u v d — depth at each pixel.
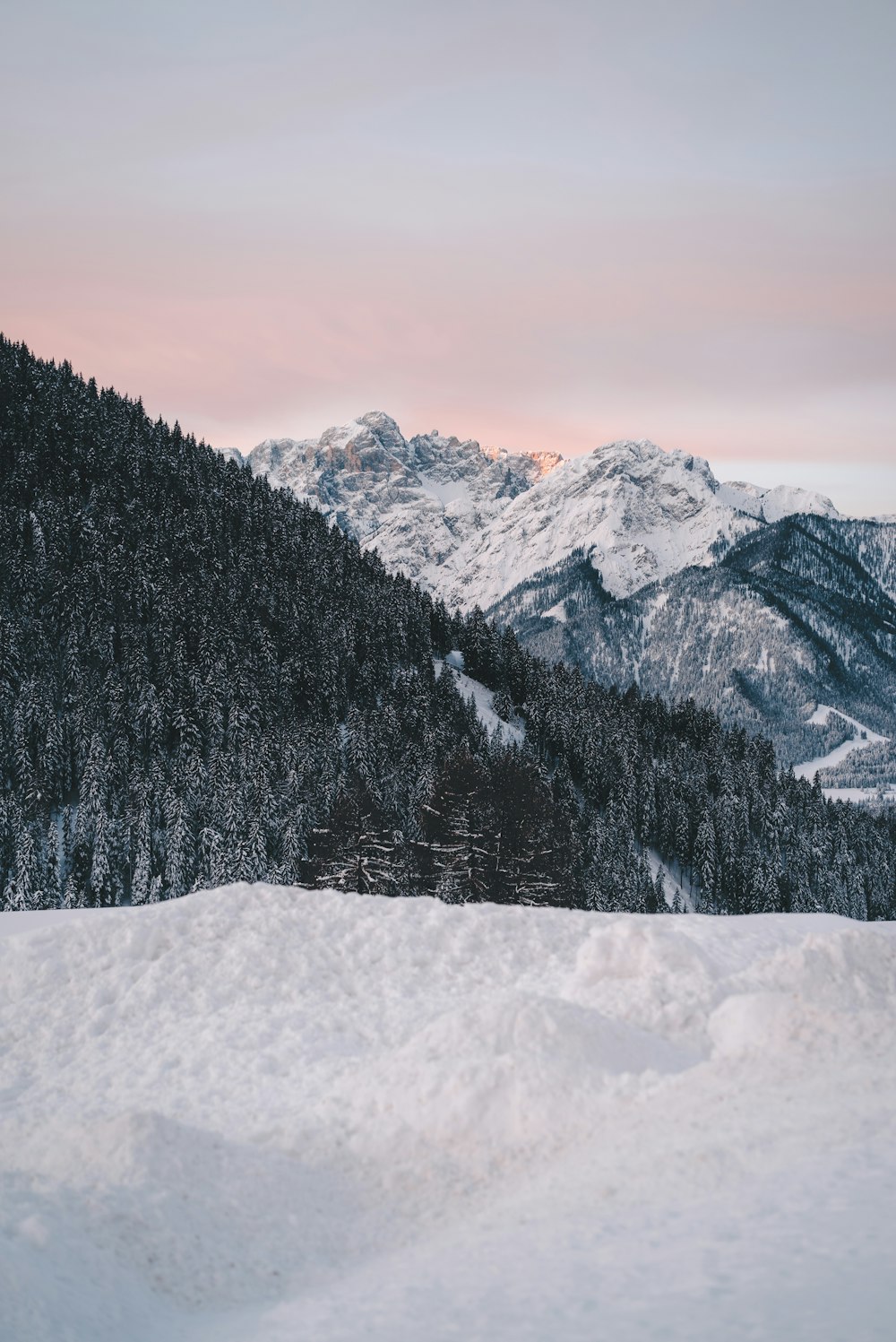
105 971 20.48
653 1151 11.11
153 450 174.62
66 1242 9.55
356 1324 8.28
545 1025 14.45
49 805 85.00
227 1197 11.44
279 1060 16.97
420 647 144.00
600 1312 7.45
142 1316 9.03
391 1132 13.05
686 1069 13.84
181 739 97.75
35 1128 14.55
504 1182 11.69
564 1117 12.64
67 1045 18.20
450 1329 7.73
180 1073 16.66
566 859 54.09
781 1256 7.79
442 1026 15.04
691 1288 7.53
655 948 18.28
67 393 180.88
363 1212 11.70
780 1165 9.91
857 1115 10.89
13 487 140.12
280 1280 10.25
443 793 51.62
